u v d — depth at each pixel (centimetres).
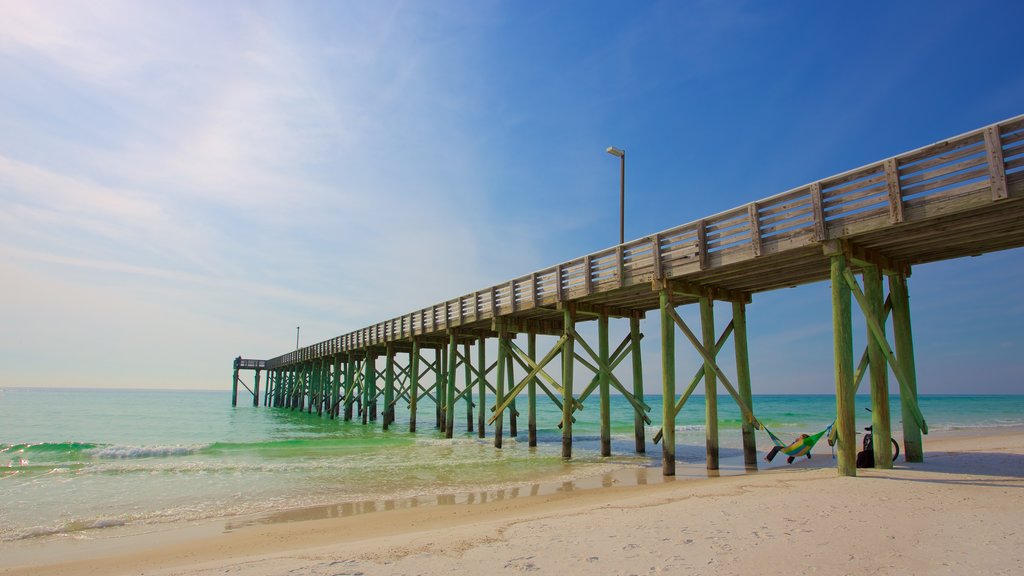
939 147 847
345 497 1155
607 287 1447
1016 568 477
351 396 3566
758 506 767
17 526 934
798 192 1025
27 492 1207
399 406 6781
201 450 1914
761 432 2867
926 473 1018
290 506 1077
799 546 562
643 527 671
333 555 612
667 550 560
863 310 1011
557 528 695
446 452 1895
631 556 544
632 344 1834
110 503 1105
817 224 990
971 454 1383
